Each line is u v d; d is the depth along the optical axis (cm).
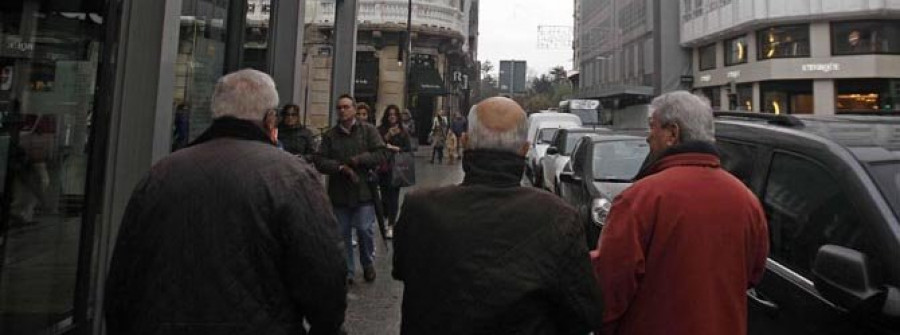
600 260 227
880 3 3067
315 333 207
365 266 612
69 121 402
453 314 186
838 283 219
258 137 211
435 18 2628
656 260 221
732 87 3766
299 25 922
